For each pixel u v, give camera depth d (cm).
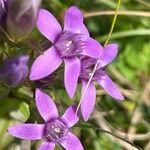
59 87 9
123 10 13
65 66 8
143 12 13
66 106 10
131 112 13
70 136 8
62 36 8
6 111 8
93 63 8
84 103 8
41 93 8
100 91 13
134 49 14
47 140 8
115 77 13
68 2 12
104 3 13
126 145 12
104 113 13
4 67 7
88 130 12
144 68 14
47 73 8
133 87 13
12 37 8
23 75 8
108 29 14
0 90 8
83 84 8
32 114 9
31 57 8
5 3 8
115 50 9
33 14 7
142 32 13
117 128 13
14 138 8
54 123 8
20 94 8
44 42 8
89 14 12
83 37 8
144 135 13
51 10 12
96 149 12
